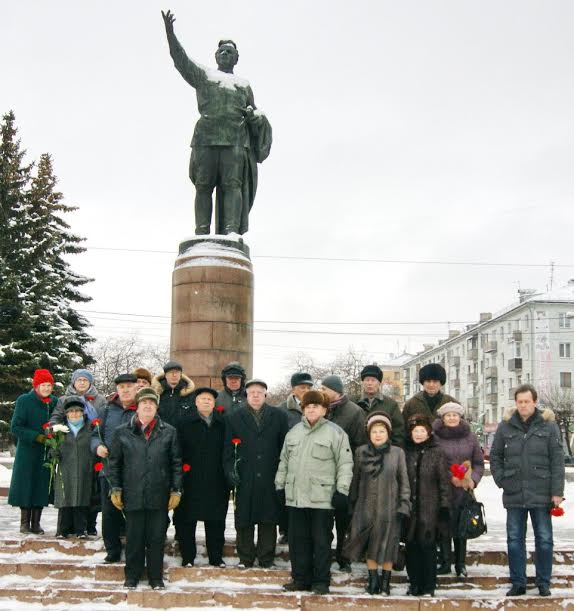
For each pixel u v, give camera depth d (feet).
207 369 44.62
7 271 93.56
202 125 48.34
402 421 27.40
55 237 97.30
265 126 50.08
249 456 26.21
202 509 25.96
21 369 90.22
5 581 25.13
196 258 45.91
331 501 24.35
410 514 24.27
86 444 29.32
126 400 28.35
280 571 25.44
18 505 29.91
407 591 24.81
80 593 23.68
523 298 201.98
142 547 24.77
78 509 29.30
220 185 49.16
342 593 24.35
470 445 25.58
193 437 26.37
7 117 101.14
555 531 38.34
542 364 190.90
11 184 98.58
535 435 25.03
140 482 24.62
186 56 47.83
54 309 96.53
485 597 23.89
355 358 218.79
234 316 45.47
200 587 24.66
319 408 24.99
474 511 25.02
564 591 25.52
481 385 221.87
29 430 30.27
